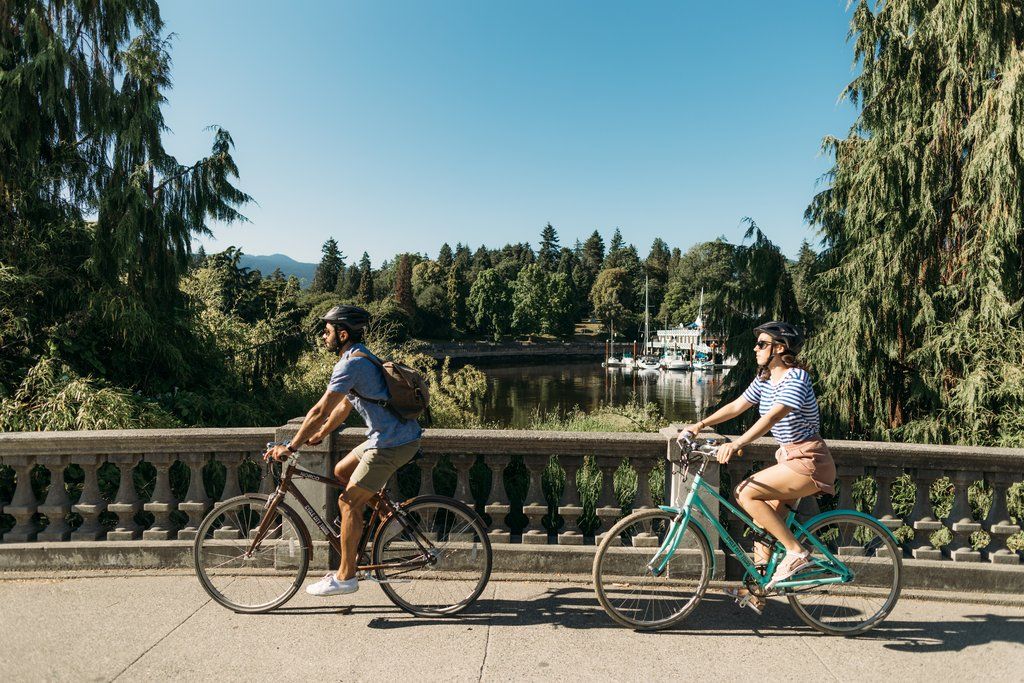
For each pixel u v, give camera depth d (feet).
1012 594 14.01
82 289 29.27
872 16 34.35
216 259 50.55
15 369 27.68
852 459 14.66
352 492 12.51
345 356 12.35
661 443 14.96
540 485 15.57
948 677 10.81
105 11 30.71
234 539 14.99
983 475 14.66
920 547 14.65
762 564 12.53
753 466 15.64
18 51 28.89
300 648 11.53
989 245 29.09
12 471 22.97
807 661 11.30
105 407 25.55
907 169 32.07
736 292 38.09
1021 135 27.78
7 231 28.96
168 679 10.50
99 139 31.17
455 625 12.50
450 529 13.26
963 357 30.04
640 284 479.82
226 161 33.24
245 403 35.37
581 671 10.86
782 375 11.73
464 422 51.52
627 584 14.40
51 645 11.54
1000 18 28.84
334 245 457.68
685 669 10.96
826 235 38.34
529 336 398.83
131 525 15.53
